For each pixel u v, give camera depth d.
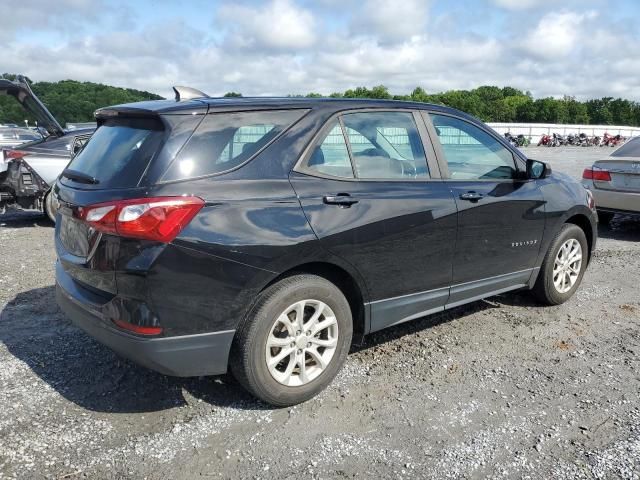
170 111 3.00
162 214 2.74
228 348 3.02
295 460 2.79
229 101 3.20
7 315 4.67
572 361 3.96
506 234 4.30
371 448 2.89
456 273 4.00
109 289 2.88
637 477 2.67
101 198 2.89
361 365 3.84
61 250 3.35
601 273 6.25
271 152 3.17
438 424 3.12
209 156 2.97
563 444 2.95
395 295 3.67
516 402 3.38
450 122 4.16
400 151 3.78
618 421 3.17
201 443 2.92
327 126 3.41
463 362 3.91
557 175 5.11
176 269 2.78
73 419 3.12
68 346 4.08
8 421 3.08
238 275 2.93
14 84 7.62
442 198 3.81
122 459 2.77
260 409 3.27
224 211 2.90
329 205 3.26
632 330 4.55
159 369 2.89
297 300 3.18
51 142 8.52
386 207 3.49
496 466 2.76
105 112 3.47
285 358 3.31
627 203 8.16
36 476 2.62
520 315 4.85
